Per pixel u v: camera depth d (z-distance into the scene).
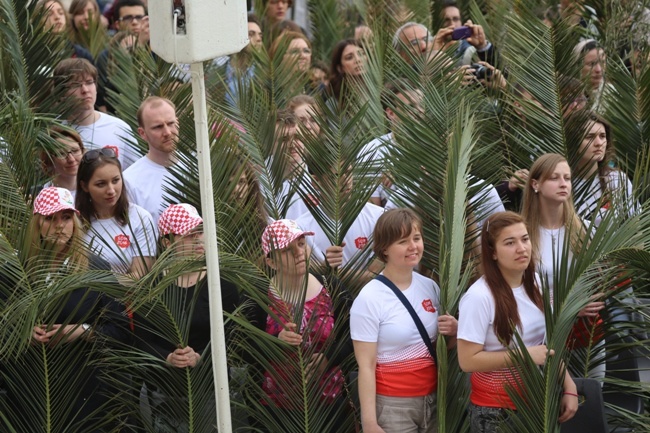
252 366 13.09
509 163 17.22
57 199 12.76
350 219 14.82
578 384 12.39
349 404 13.31
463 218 13.35
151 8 10.69
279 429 13.07
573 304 11.97
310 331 12.91
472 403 12.48
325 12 26.34
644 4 18.95
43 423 12.81
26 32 18.17
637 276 13.63
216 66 19.38
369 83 17.19
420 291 12.84
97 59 22.83
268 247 12.94
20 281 12.12
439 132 15.16
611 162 18.09
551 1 21.59
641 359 15.48
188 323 12.71
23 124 15.20
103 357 13.04
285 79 19.16
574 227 14.30
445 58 16.44
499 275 12.21
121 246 14.41
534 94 17.47
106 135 18.77
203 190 11.16
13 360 12.63
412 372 12.55
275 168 15.29
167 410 13.06
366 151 16.25
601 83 19.75
